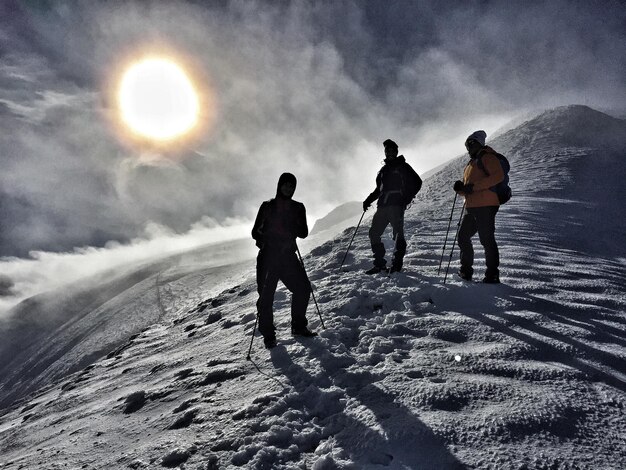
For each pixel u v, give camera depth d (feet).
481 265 24.73
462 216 21.20
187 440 10.96
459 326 15.69
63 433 16.53
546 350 13.58
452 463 8.31
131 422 14.07
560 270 23.81
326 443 9.60
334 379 12.55
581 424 9.52
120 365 27.20
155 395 15.66
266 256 16.67
